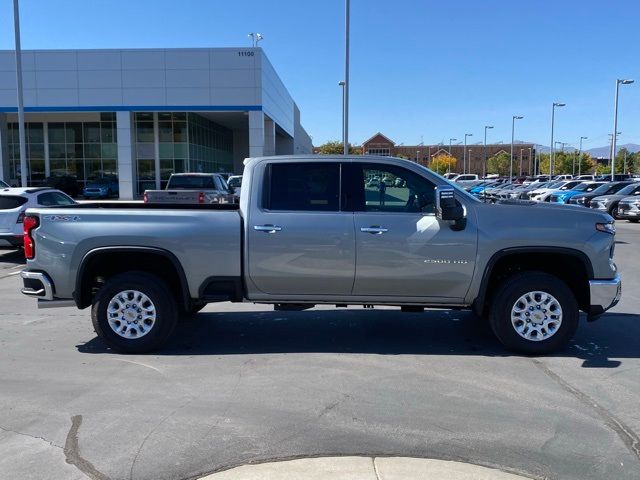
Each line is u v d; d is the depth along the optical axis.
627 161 107.31
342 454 3.93
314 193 6.14
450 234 5.93
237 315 8.05
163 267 6.48
